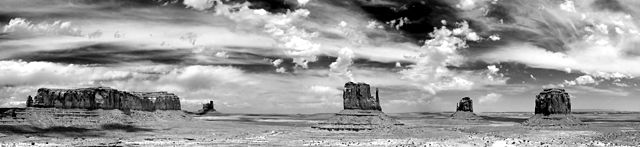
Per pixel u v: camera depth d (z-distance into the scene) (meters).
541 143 162.12
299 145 164.62
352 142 175.50
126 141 185.75
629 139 167.50
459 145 160.25
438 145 160.25
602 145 154.38
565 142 167.88
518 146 154.75
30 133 193.50
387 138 192.50
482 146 156.88
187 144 171.25
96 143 174.12
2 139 174.12
